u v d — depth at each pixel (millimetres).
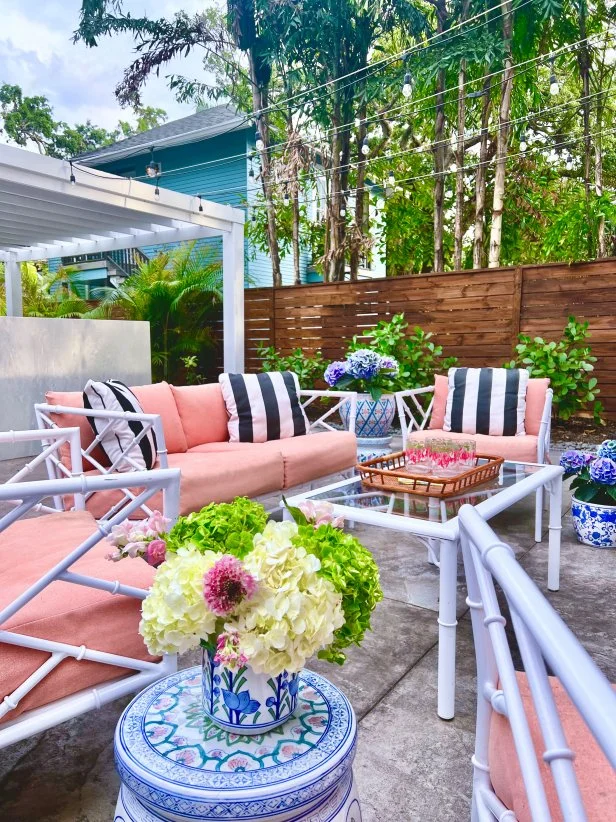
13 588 1317
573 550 2939
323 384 6758
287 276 11141
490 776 892
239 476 2822
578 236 6277
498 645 773
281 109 8289
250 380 3689
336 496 2244
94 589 1352
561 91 8617
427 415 4176
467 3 6945
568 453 3135
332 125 8086
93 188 4707
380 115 7512
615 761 404
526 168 8008
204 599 863
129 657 1344
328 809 870
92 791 1355
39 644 1200
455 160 8188
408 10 7395
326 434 3693
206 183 10508
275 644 844
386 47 8391
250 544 935
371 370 4023
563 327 5320
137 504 1349
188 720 976
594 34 7039
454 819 1271
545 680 616
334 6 7508
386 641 2029
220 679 932
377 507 2057
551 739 574
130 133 16609
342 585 916
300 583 882
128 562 1489
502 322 5625
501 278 5594
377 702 1690
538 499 3000
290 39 7812
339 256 8117
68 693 1260
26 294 10102
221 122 10445
